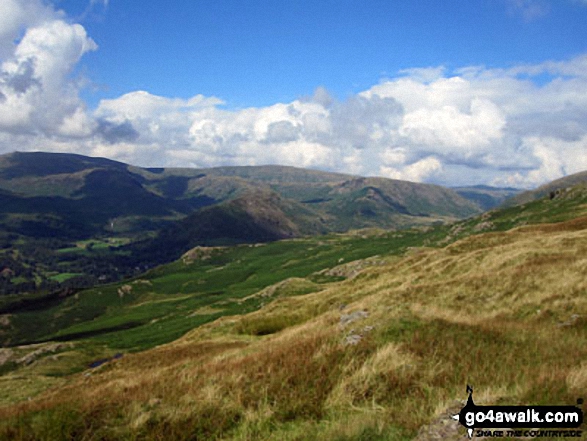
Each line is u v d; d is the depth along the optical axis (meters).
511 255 38.00
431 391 10.44
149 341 102.38
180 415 10.38
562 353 12.93
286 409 10.41
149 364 29.36
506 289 26.67
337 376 11.91
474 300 26.78
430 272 44.53
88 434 9.73
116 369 31.72
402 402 10.03
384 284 46.97
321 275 122.31
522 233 59.47
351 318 18.70
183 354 31.48
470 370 11.59
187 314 134.62
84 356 94.00
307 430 9.20
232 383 12.22
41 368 83.31
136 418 10.27
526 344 14.09
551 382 9.07
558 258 32.50
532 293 24.50
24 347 108.06
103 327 150.50
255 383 12.09
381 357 12.23
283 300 59.38
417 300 29.17
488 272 32.84
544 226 61.66
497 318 21.88
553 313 20.67
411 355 12.55
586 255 31.56
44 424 9.99
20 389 49.00
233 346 31.17
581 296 21.53
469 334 14.66
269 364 13.55
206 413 10.55
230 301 132.00
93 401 11.33
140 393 12.11
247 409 10.70
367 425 8.66
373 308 19.95
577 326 17.91
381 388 10.88
